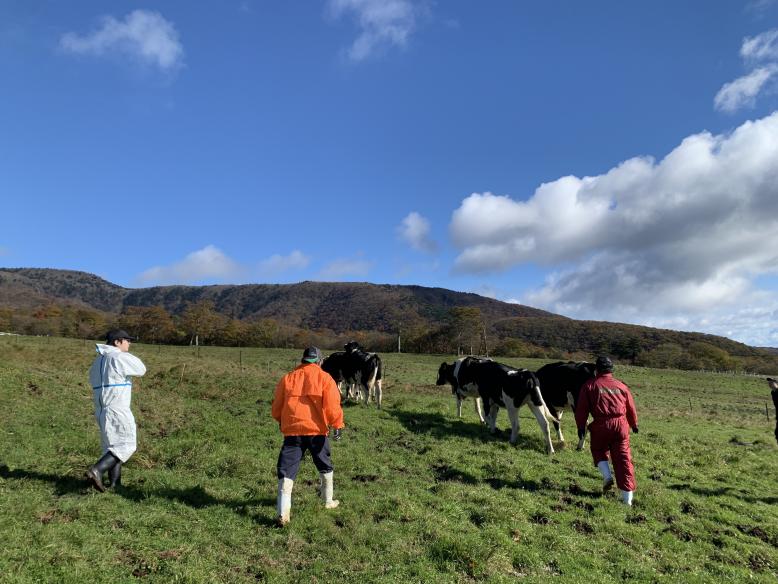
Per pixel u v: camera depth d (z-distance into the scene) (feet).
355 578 16.24
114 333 22.97
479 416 46.68
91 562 15.03
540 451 36.17
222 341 297.94
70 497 20.33
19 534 15.89
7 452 26.71
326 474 21.89
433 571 16.98
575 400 38.32
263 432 37.50
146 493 21.77
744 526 24.70
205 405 49.55
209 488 23.34
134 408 43.62
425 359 204.33
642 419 61.31
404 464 31.35
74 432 33.06
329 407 20.89
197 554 16.49
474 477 29.09
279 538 18.62
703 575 18.88
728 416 79.97
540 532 21.20
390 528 20.29
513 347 291.17
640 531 22.61
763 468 36.88
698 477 32.68
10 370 47.03
